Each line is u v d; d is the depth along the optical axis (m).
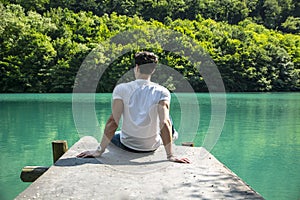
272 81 26.78
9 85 22.50
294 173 4.93
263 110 12.77
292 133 7.98
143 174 2.26
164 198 1.85
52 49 22.50
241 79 25.62
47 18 25.11
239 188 2.02
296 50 30.31
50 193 1.91
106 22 25.17
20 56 22.69
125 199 1.83
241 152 6.15
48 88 22.45
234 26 30.81
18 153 5.91
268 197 4.00
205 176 2.24
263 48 26.84
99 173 2.27
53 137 7.30
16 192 4.08
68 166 2.41
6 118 10.28
